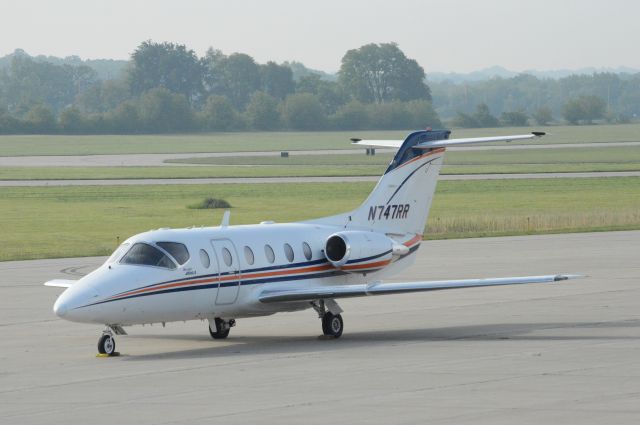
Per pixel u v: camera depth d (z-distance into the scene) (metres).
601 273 106.38
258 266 67.06
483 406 44.47
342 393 48.31
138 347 67.12
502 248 136.62
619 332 67.56
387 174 75.81
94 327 77.38
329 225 73.50
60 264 124.94
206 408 45.78
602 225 174.00
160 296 62.25
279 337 70.50
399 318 78.62
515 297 89.75
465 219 176.50
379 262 72.94
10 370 58.47
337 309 68.62
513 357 57.81
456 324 74.25
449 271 110.56
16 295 96.81
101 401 48.31
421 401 45.94
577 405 44.09
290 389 49.75
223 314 66.38
